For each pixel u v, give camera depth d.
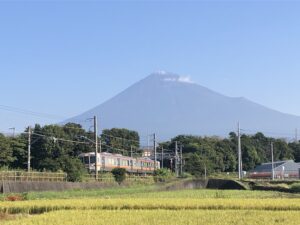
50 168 83.62
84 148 117.56
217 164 159.88
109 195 62.22
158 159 155.75
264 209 36.78
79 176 79.94
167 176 115.38
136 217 28.81
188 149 161.75
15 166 97.00
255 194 64.12
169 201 41.56
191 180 95.25
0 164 92.00
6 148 91.69
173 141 168.50
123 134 155.50
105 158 95.38
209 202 40.38
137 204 38.56
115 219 27.83
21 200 48.22
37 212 37.66
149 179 103.06
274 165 153.38
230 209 36.22
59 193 62.03
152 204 38.62
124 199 45.12
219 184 94.94
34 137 101.44
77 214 30.70
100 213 31.33
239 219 28.00
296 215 30.17
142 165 114.56
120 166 102.19
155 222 26.52
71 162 82.56
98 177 85.06
